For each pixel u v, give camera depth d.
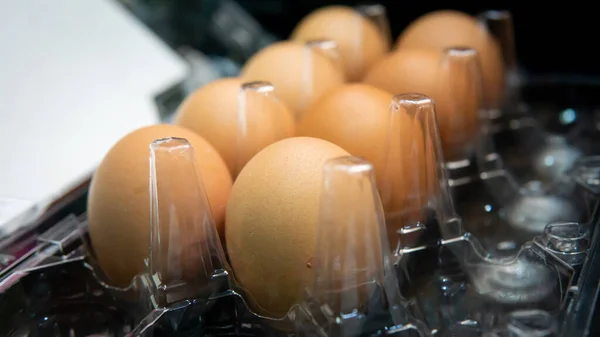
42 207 0.26
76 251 0.24
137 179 0.22
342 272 0.19
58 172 0.28
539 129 0.35
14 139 0.29
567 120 0.36
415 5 0.44
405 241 0.22
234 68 0.41
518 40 0.43
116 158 0.22
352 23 0.34
